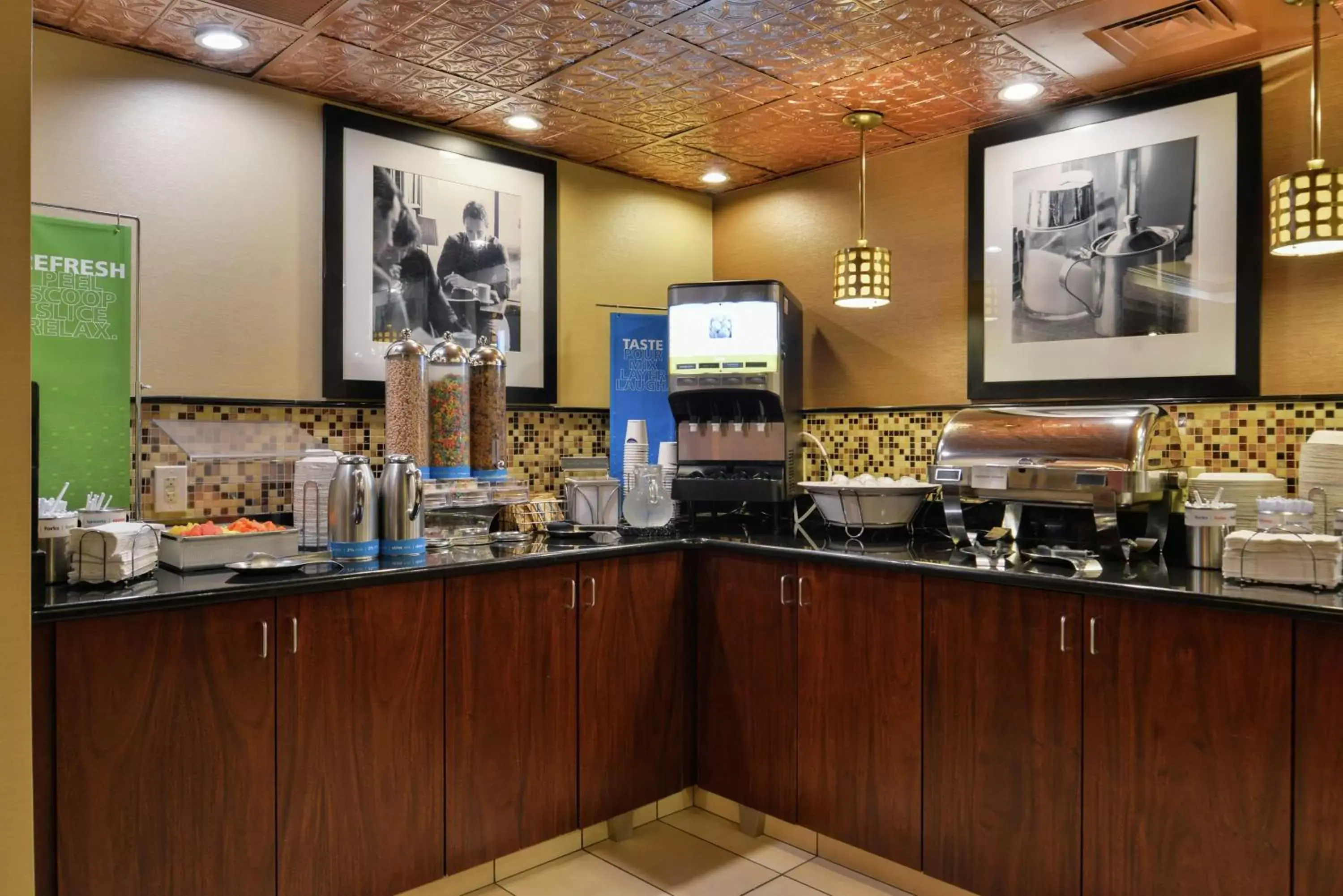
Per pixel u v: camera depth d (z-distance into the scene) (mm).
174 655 2035
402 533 2615
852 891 2682
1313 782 1926
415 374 2943
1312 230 2273
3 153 1264
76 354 2469
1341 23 2521
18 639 1285
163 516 2703
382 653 2373
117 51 2676
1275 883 1973
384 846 2383
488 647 2598
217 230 2865
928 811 2555
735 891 2689
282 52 2746
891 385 3641
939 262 3496
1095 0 2424
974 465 2850
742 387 3432
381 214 3217
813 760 2828
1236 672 2027
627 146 3629
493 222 3529
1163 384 2939
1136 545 2613
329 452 2891
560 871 2814
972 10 2486
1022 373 3254
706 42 2688
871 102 3152
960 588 2486
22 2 1283
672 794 3127
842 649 2750
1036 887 2338
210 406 2852
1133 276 3000
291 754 2211
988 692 2432
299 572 2340
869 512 3068
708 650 3146
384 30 2604
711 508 3668
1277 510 2342
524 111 3260
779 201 4031
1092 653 2240
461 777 2539
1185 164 2896
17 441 1282
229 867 2117
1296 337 2709
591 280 3875
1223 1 2410
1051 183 3184
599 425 3934
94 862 1930
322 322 3096
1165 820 2127
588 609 2854
